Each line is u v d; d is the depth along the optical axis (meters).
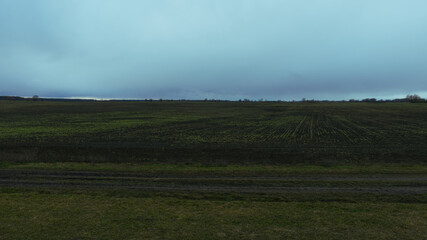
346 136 30.86
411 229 6.88
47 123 46.97
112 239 6.37
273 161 17.62
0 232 6.66
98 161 17.16
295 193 9.84
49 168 14.37
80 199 9.13
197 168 14.91
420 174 12.68
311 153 20.52
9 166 14.91
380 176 12.36
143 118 58.16
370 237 6.49
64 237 6.44
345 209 8.24
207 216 7.71
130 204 8.66
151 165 15.99
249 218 7.57
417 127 38.75
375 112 74.50
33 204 8.59
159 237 6.48
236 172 13.42
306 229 6.90
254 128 39.88
